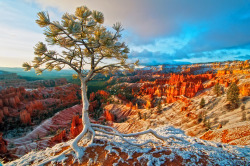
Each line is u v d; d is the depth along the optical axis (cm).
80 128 6359
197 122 6369
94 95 17925
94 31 640
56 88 19600
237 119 5050
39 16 548
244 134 1567
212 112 6706
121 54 735
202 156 579
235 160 549
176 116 8131
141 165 515
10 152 4569
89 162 530
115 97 15975
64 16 596
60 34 611
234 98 6475
